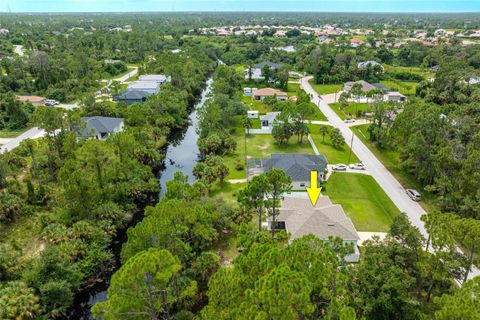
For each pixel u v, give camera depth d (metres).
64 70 122.94
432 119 53.34
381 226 45.28
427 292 30.53
